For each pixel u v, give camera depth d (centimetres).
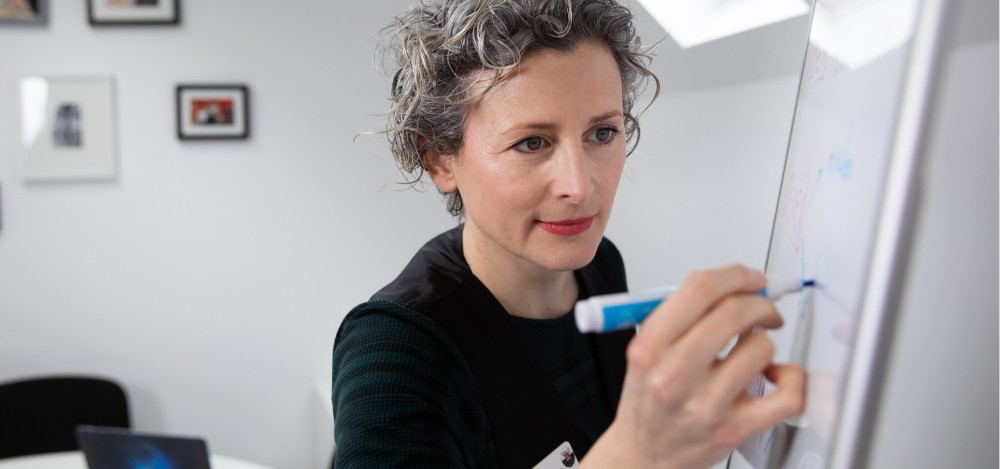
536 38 67
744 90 154
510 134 69
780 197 70
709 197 167
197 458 139
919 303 43
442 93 74
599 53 70
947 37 39
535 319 85
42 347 283
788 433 54
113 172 278
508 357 80
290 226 285
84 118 275
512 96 68
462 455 76
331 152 282
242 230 284
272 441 296
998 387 46
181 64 277
